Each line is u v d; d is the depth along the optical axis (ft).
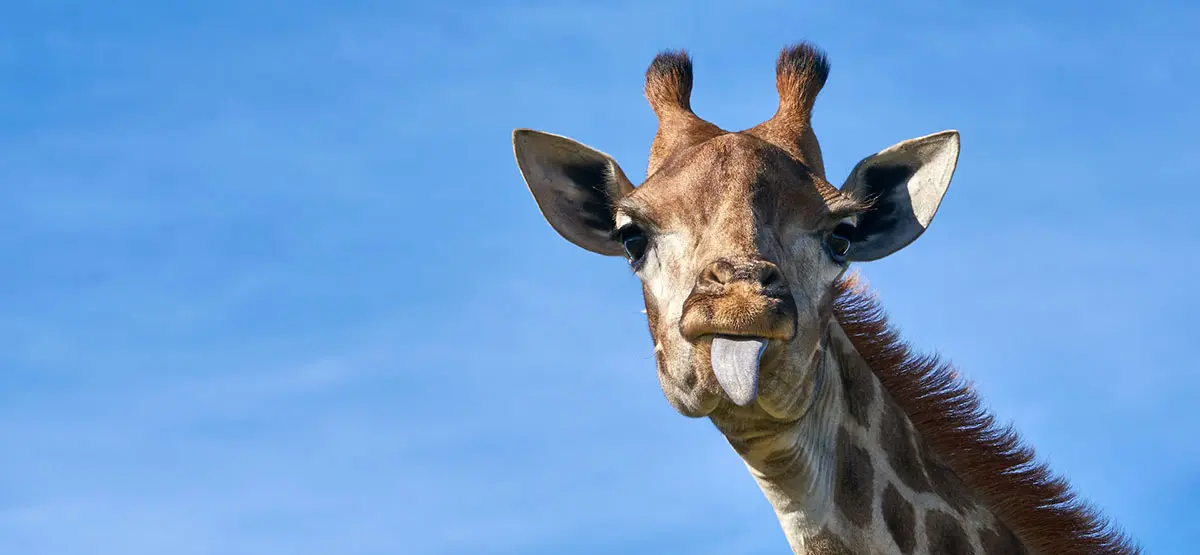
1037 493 81.87
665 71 86.99
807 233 76.79
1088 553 81.20
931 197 81.41
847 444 80.07
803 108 84.84
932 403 83.15
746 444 76.59
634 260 78.69
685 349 72.13
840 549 78.33
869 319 85.30
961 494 81.61
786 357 71.51
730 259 71.15
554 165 85.30
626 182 85.46
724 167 76.23
